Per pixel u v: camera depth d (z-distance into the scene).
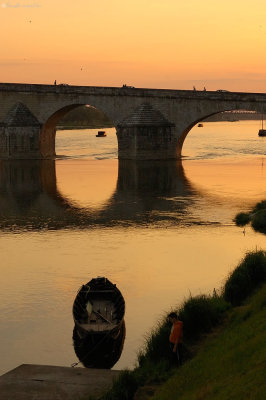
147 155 106.62
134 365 22.94
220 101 99.00
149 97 106.12
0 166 101.19
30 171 92.88
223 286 32.12
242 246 42.28
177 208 58.62
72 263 38.66
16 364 23.88
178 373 19.33
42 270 37.09
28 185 77.06
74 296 31.92
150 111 106.00
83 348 25.09
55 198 66.38
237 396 14.64
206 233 47.03
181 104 103.81
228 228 48.75
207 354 20.02
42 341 26.14
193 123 104.31
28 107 113.56
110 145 151.75
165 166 96.19
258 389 14.35
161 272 36.12
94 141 170.38
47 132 117.94
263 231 47.22
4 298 31.77
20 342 26.06
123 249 42.25
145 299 31.02
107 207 60.00
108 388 18.25
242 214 52.78
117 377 19.08
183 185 74.62
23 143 112.44
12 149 112.44
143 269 36.91
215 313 24.44
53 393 18.06
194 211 56.88
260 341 18.00
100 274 36.00
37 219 54.50
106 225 51.06
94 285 28.89
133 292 32.25
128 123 106.69
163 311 29.03
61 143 161.00
